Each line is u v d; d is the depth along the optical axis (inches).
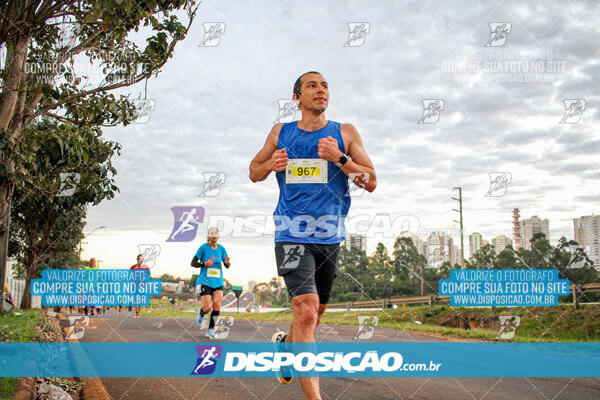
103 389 114.3
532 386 132.7
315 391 83.2
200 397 110.4
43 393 102.1
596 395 122.5
